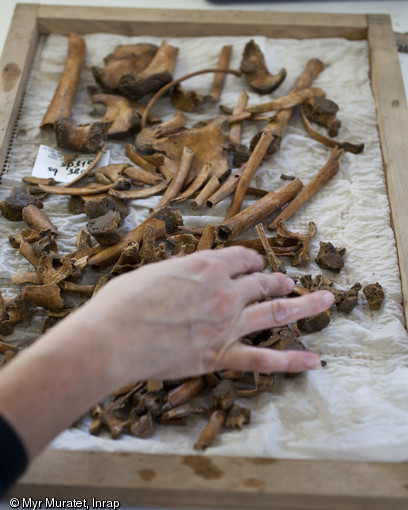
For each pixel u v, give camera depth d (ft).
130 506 4.22
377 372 5.00
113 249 5.72
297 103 7.11
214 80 7.55
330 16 7.97
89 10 7.96
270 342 4.95
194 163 6.66
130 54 7.57
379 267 5.82
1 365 4.97
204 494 4.10
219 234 5.79
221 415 4.60
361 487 4.09
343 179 6.63
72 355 3.16
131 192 6.29
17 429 2.97
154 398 4.69
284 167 6.75
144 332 3.41
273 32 7.97
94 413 4.66
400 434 4.40
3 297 5.50
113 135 6.92
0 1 8.52
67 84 7.29
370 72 7.68
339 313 5.49
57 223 6.18
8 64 7.33
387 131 6.76
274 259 5.62
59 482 4.07
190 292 3.67
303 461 4.25
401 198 6.14
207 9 8.11
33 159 6.79
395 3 8.52
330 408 4.64
